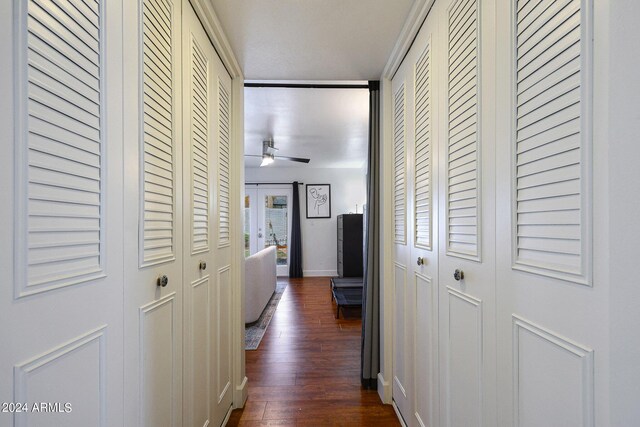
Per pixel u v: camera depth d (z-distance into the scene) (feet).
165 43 3.54
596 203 1.89
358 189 23.16
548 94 2.29
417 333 5.16
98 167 2.40
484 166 3.14
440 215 4.27
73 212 2.14
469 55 3.47
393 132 6.84
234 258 6.53
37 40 1.88
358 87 8.14
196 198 4.45
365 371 7.24
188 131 4.17
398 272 6.34
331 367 8.34
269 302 15.37
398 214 6.44
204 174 4.81
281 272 22.89
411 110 5.58
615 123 1.76
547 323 2.29
